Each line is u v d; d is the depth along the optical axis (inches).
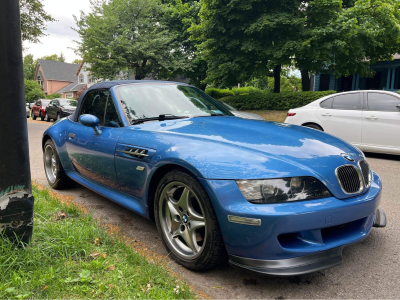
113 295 74.6
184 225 94.3
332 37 549.6
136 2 887.7
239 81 668.1
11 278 77.5
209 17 634.2
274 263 77.7
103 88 145.3
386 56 708.7
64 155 164.7
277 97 655.8
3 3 83.0
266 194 78.2
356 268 96.8
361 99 284.4
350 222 92.3
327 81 938.7
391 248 109.7
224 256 86.1
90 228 107.6
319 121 300.2
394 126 262.2
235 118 129.2
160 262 94.6
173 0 1011.3
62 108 719.1
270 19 551.8
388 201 162.4
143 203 108.7
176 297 76.6
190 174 89.7
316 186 82.2
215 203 81.7
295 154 88.4
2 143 86.1
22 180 89.5
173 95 140.4
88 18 865.5
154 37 900.0
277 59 580.7
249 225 77.2
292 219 75.9
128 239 114.9
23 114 89.4
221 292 83.7
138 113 126.1
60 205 136.5
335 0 542.3
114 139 120.5
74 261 88.7
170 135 103.7
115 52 880.9
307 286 87.4
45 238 96.4
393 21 575.5
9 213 86.2
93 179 141.8
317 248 79.3
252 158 85.0
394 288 86.1
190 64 931.3
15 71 86.7
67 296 73.5
